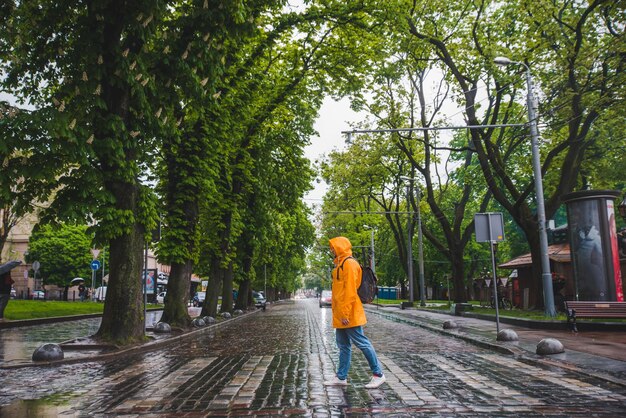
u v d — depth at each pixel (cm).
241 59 1944
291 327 1877
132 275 1248
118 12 1160
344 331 671
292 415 513
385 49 2236
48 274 5969
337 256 674
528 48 2036
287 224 4325
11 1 1149
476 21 2225
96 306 3216
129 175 1188
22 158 1049
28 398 629
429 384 674
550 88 1978
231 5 1227
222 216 2384
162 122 1243
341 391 631
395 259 5906
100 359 1014
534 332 1398
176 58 1241
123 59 1115
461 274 2883
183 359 984
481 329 1555
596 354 905
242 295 3644
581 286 1645
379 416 506
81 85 1102
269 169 2619
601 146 2397
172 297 1791
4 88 1268
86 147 1058
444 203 4797
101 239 1202
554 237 2731
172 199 1812
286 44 2264
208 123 1806
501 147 2866
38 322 2081
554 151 2122
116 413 539
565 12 2069
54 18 1212
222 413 527
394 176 3916
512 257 4916
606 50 1784
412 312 3094
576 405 547
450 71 2569
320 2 1997
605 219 1633
